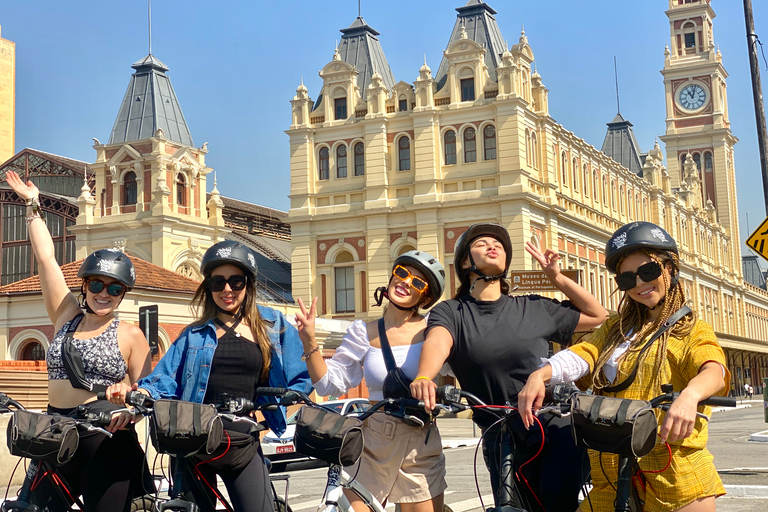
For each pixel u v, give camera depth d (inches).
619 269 173.0
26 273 2234.3
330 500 181.2
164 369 203.9
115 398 184.1
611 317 178.7
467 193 1811.0
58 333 212.8
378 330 211.9
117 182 2085.4
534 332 196.1
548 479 183.9
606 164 2372.0
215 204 2164.1
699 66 4175.7
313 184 1962.4
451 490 508.4
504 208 1774.1
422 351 187.2
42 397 789.9
